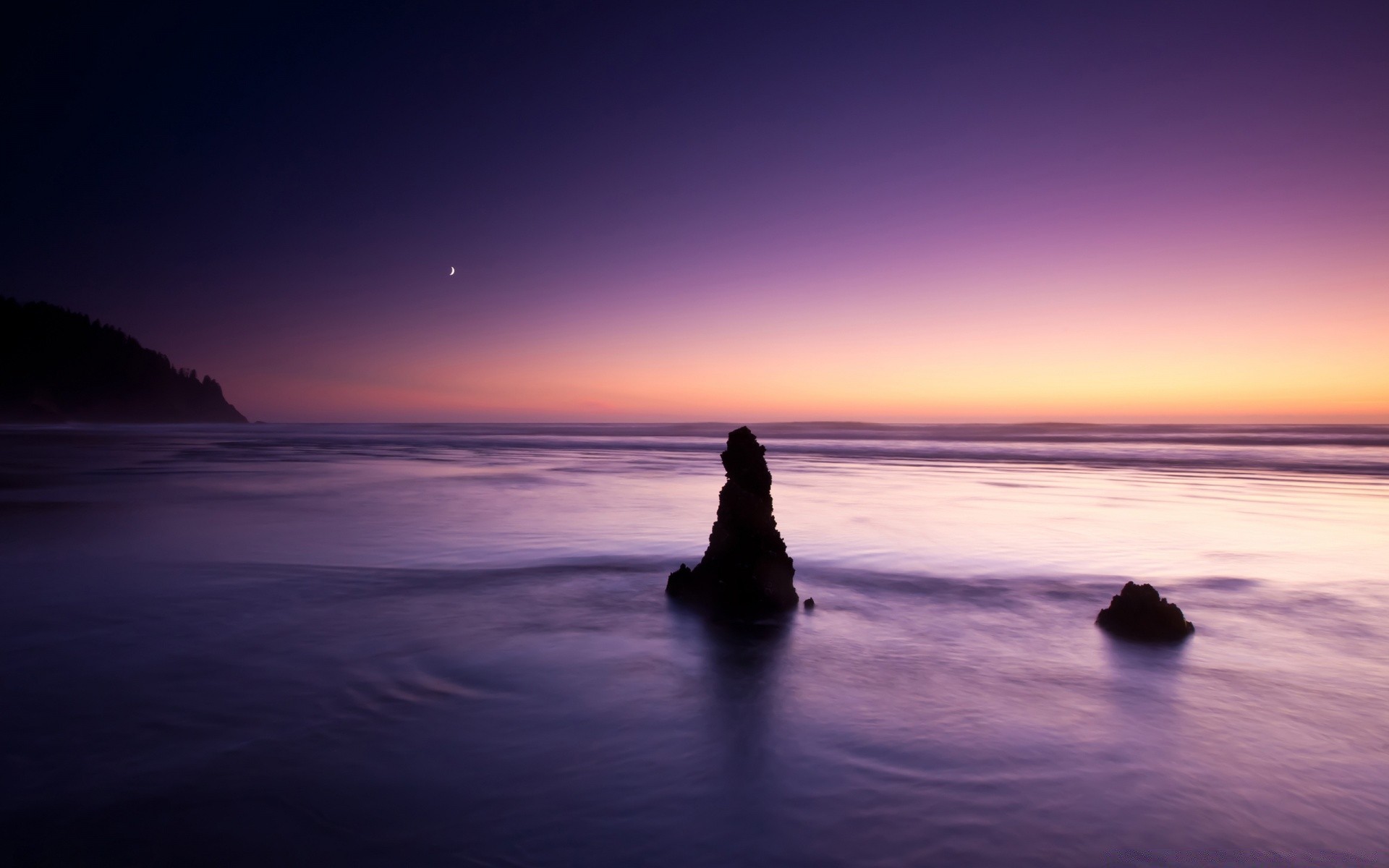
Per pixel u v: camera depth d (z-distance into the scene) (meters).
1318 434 114.06
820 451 53.94
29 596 7.68
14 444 50.88
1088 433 128.12
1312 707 4.79
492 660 5.68
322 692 4.93
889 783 3.63
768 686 5.12
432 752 3.98
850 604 7.79
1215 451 53.00
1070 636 6.57
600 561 9.99
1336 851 3.06
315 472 27.08
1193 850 3.05
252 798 3.46
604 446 56.41
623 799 3.47
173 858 2.96
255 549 10.64
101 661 5.55
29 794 3.49
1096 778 3.71
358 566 9.47
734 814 3.33
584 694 4.93
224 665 5.47
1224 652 6.06
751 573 7.51
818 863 2.94
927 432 150.50
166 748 4.01
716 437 83.00
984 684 5.20
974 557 10.58
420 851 3.02
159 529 12.50
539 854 3.00
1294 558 10.59
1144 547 11.44
